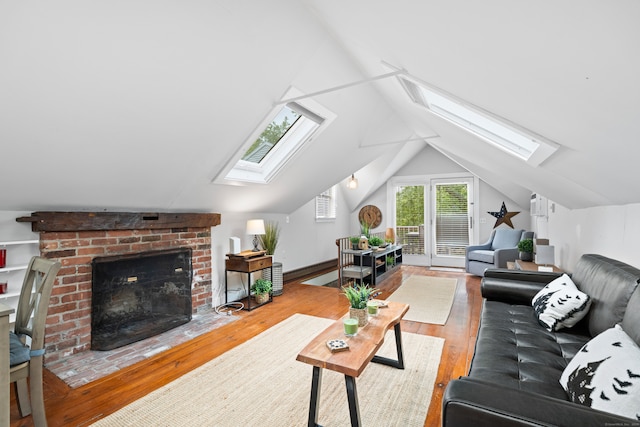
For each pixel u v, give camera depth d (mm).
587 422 835
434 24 1120
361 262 4941
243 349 2717
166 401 1970
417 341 2842
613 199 2344
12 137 1841
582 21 706
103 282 2818
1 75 1537
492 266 5434
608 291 1797
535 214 5160
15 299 2475
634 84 833
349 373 1530
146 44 1761
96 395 2043
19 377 1581
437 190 7121
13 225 2426
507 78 1235
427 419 1775
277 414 1838
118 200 2906
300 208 5949
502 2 786
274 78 2502
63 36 1524
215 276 4043
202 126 2551
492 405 923
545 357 1638
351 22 1686
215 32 1916
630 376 1021
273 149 3777
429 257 7152
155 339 2957
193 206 3676
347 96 3309
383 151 5324
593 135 1329
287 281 5523
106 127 2104
